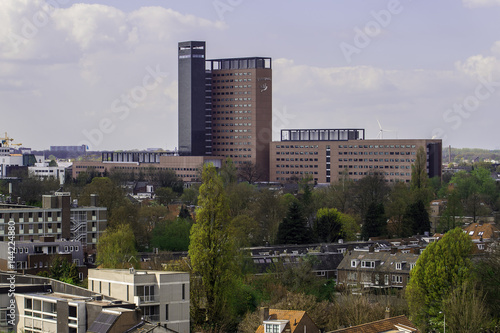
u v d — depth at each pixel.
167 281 175.38
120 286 175.62
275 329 172.25
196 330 193.62
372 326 156.88
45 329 160.12
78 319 150.62
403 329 155.62
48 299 159.38
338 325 193.62
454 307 187.00
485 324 188.25
